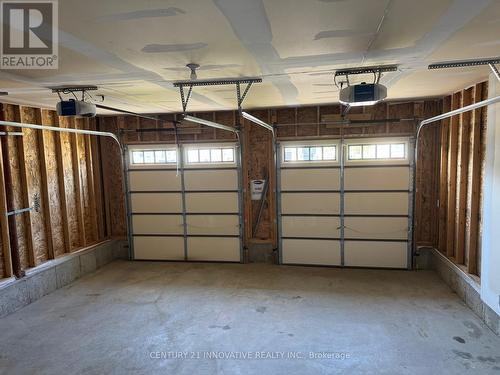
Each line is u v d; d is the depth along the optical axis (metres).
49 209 5.67
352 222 6.41
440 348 3.65
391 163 6.16
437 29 2.22
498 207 3.74
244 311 4.68
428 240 6.30
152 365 3.47
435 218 6.09
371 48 2.62
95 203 6.98
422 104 5.94
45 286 5.39
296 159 6.52
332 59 2.92
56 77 3.35
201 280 5.96
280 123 6.49
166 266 6.82
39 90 4.01
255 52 2.65
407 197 6.16
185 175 6.96
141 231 7.22
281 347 3.75
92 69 3.08
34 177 5.46
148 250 7.24
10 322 4.47
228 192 6.85
